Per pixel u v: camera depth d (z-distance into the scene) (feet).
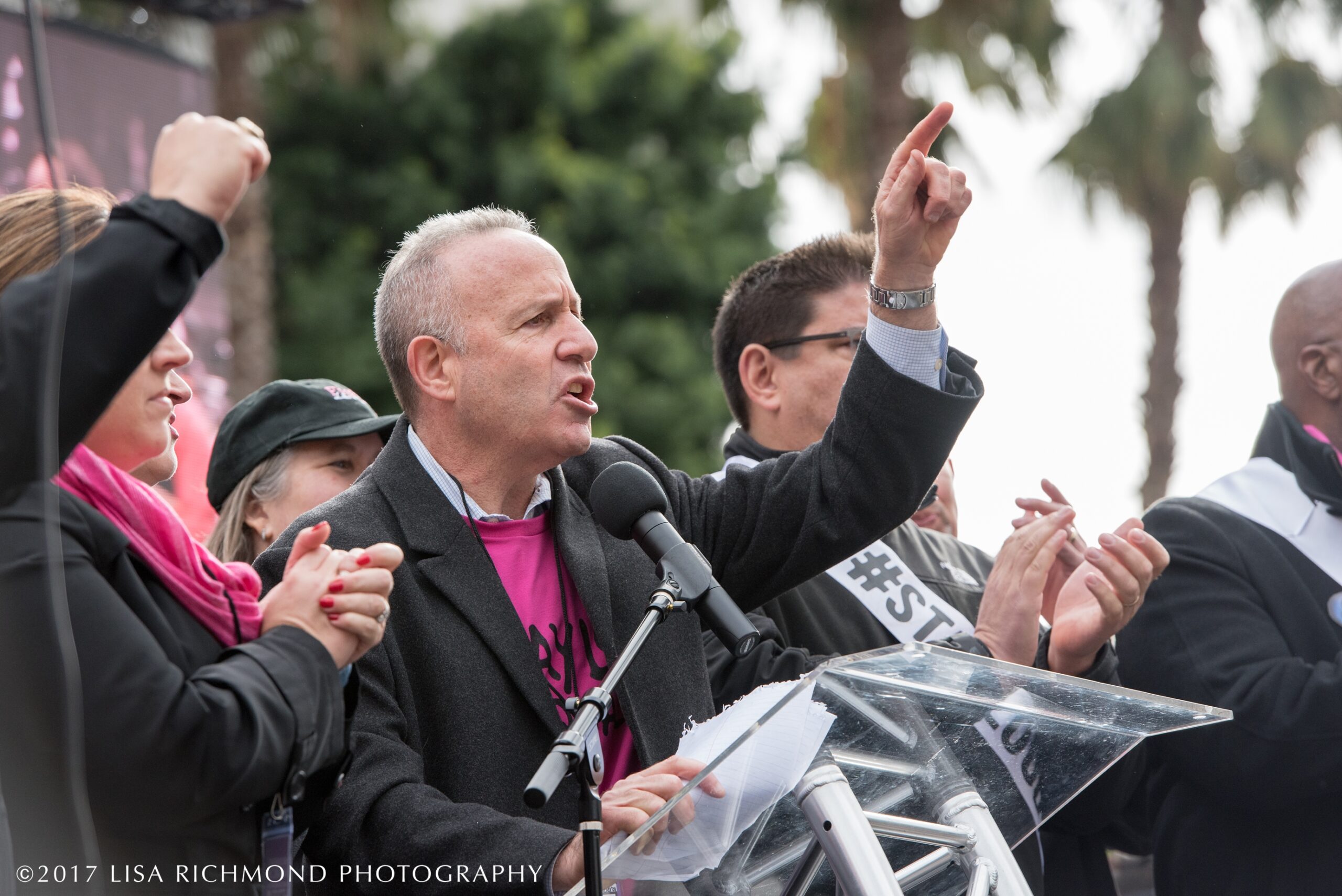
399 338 12.04
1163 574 14.47
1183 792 14.42
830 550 12.25
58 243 8.40
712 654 13.52
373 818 10.00
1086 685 8.67
